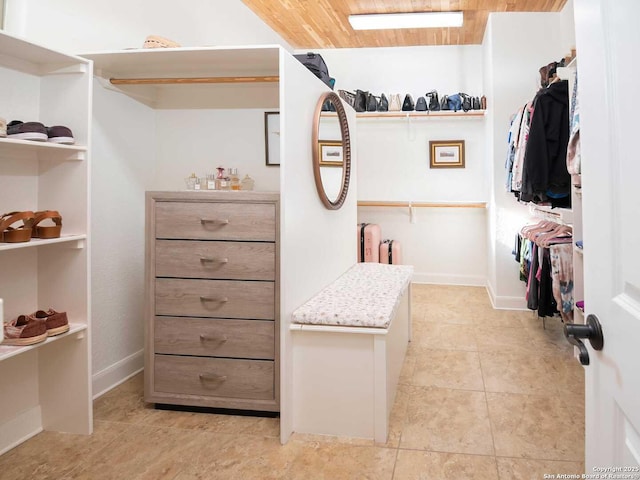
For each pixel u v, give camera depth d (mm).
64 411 2061
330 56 5496
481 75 5207
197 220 2227
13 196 1897
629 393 687
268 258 2174
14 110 1880
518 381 2578
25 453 1898
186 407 2307
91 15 2330
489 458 1824
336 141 2887
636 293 670
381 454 1868
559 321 3775
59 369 2049
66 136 1862
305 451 1900
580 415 2164
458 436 1998
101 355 2529
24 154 1937
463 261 5367
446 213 5371
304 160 2244
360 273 3127
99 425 2145
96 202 2484
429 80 5336
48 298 2018
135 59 2225
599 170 790
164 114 2996
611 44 722
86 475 1744
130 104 2754
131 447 1946
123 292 2697
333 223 2842
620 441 741
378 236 5102
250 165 2941
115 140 2621
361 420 1990
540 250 3260
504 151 4266
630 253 677
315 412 2041
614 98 720
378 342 1943
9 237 1685
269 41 4629
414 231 5461
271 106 2895
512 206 4223
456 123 5262
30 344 1728
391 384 2199
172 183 3006
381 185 5473
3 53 1813
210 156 2979
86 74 1931
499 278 4246
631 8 642
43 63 1948
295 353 2047
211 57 2184
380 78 5430
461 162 5246
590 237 848
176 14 3016
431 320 3863
